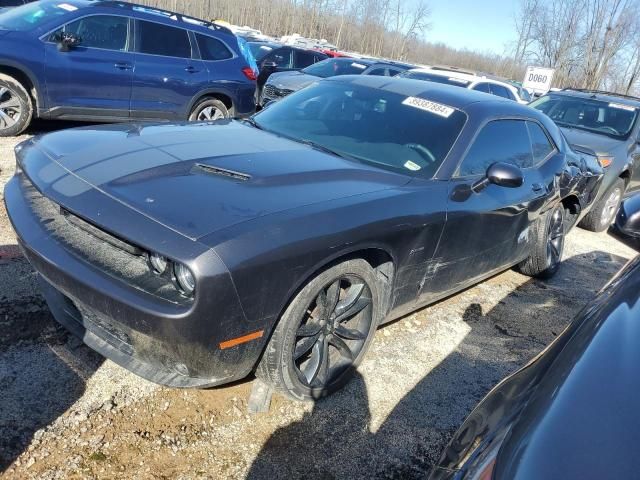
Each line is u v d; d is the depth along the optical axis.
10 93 6.47
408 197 2.90
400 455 2.62
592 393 1.42
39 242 2.38
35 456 2.19
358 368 3.19
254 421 2.62
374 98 3.83
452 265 3.39
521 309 4.50
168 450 2.36
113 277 2.16
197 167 2.64
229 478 2.29
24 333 2.87
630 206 2.63
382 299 3.02
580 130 7.82
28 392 2.49
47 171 2.62
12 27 6.48
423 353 3.52
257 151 3.01
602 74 27.73
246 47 8.69
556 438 1.30
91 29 6.89
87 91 6.91
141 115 7.48
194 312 2.04
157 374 2.29
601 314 1.85
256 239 2.16
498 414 1.59
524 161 4.16
